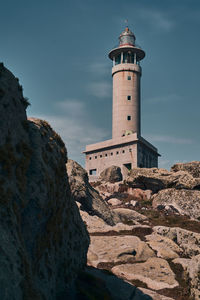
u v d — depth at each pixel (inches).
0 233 428.1
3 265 401.4
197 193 1886.1
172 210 1814.7
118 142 3043.8
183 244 1175.0
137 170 2230.6
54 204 631.2
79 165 1755.7
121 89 3275.1
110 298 734.5
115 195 2145.7
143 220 1648.6
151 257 1069.8
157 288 864.9
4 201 465.7
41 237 578.6
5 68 563.5
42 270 563.2
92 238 1176.2
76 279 730.8
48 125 724.0
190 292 836.6
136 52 3348.9
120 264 1001.5
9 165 501.4
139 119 3280.0
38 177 569.6
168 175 2116.1
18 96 584.7
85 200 1571.1
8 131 526.3
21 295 414.0
